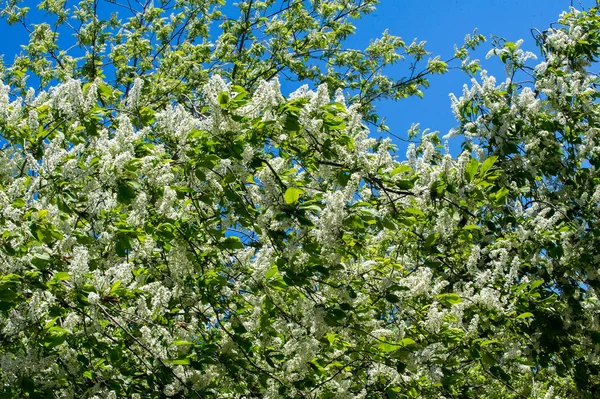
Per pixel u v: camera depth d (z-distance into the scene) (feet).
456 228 20.58
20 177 16.11
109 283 15.55
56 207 15.01
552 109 24.70
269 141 17.12
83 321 15.21
